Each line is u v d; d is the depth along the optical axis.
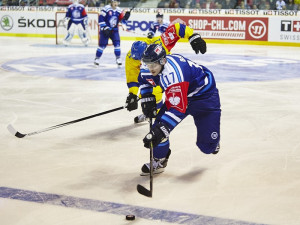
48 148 6.13
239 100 9.51
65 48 21.30
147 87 5.41
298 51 21.08
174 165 5.45
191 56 18.23
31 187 4.69
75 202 4.30
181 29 6.48
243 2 24.39
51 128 6.55
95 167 5.37
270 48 22.38
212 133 4.82
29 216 3.98
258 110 8.54
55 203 4.27
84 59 17.05
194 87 4.60
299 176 5.07
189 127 7.26
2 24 27.14
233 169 5.30
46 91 10.47
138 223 3.83
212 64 15.79
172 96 4.34
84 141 6.49
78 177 5.02
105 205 4.23
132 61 6.79
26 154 5.86
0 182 4.82
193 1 25.25
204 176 5.07
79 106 8.88
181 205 4.25
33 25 26.77
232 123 7.52
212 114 4.78
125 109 8.66
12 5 27.23
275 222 3.89
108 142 6.46
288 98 9.79
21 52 19.05
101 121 7.71
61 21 26.28
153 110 5.40
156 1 26.81
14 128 7.17
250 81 12.17
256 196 4.48
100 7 26.45
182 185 4.78
